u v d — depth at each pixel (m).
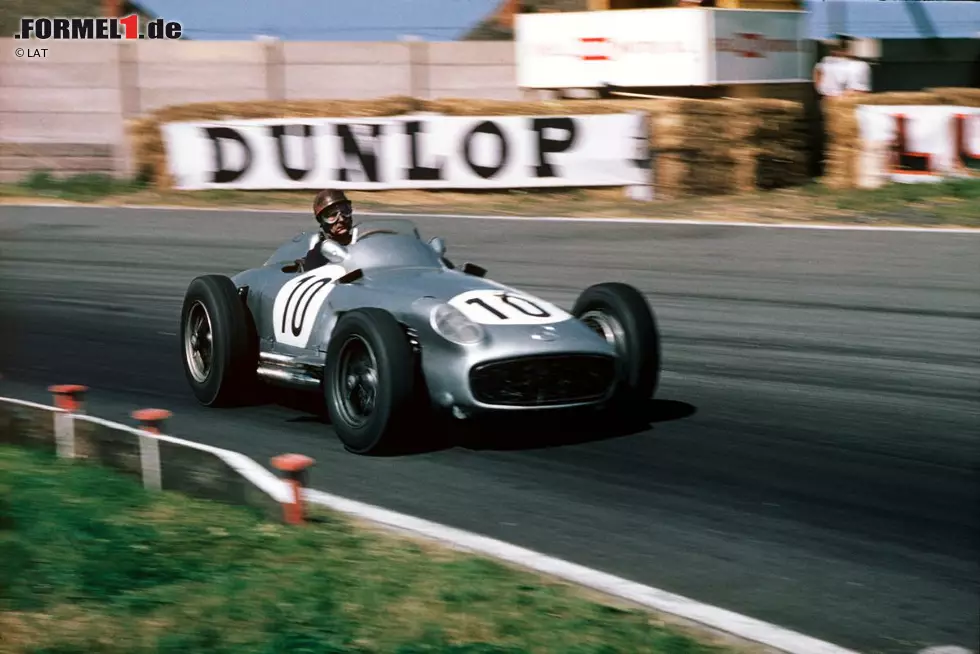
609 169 64.38
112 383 29.73
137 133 72.12
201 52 90.56
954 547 17.42
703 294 40.25
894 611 15.18
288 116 69.44
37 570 15.48
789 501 19.59
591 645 13.51
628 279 43.25
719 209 59.59
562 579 16.02
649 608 15.06
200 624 13.90
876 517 18.77
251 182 69.19
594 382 22.33
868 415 25.38
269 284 26.73
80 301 40.94
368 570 15.87
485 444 22.89
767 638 14.13
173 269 46.78
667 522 18.56
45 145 86.81
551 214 59.88
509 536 17.95
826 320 35.88
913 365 30.19
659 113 63.19
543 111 65.06
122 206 66.12
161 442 20.11
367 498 19.80
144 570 15.58
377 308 22.23
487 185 65.88
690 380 28.95
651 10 72.88
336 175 67.75
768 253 47.44
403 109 67.75
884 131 63.62
